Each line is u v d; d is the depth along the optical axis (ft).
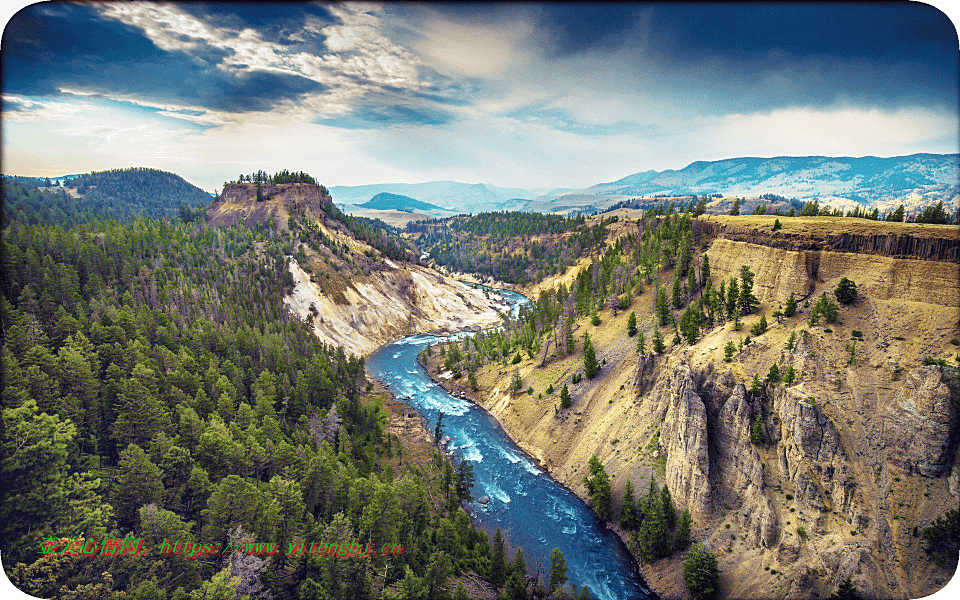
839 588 172.76
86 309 345.10
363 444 344.49
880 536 179.73
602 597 223.71
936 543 169.37
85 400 233.76
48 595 157.58
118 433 227.20
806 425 211.20
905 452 188.85
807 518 199.21
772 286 295.69
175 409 257.55
